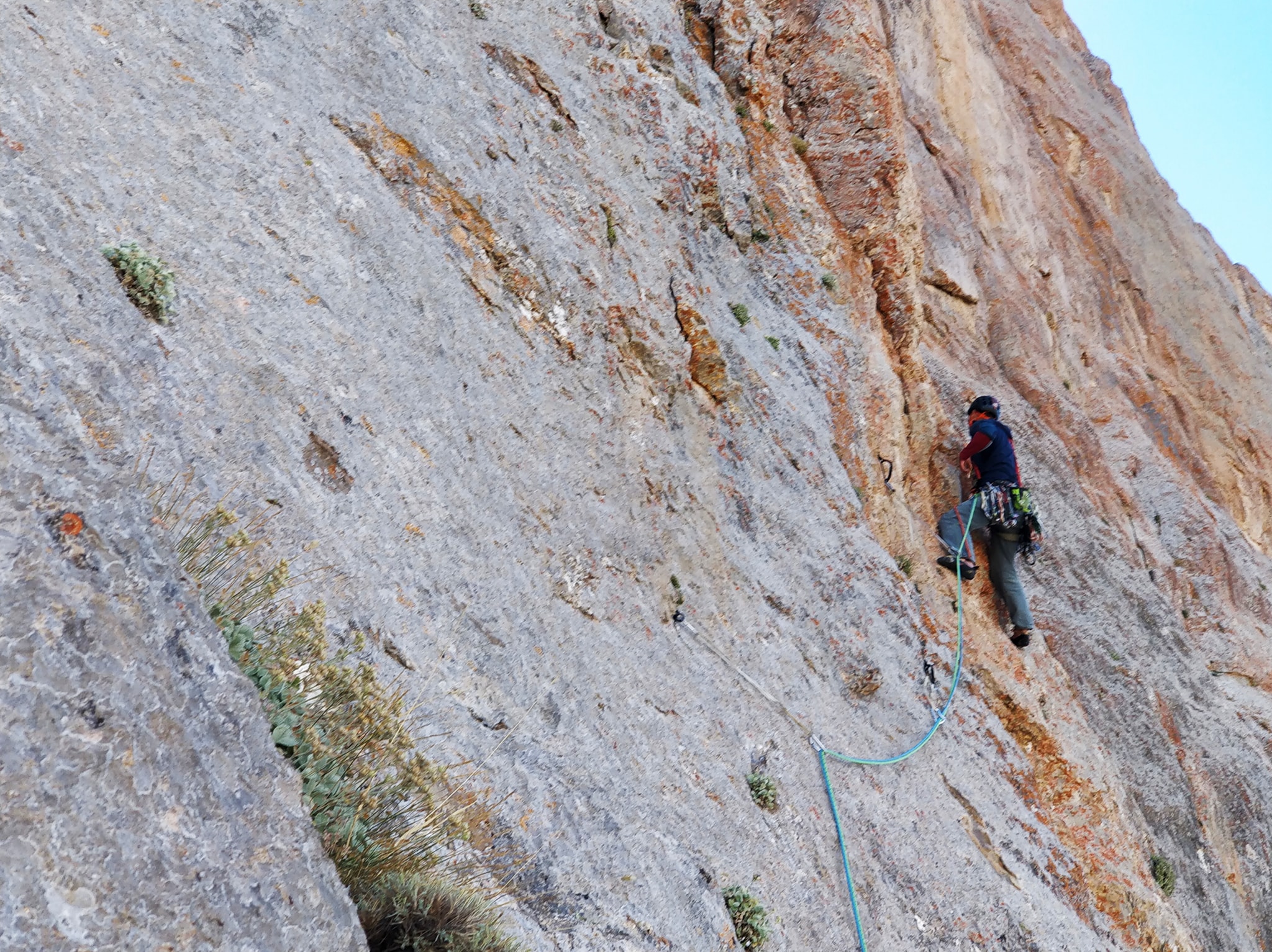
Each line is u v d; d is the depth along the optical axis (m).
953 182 19.17
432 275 7.50
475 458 6.95
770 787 7.50
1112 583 16.59
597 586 7.45
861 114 13.90
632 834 5.88
